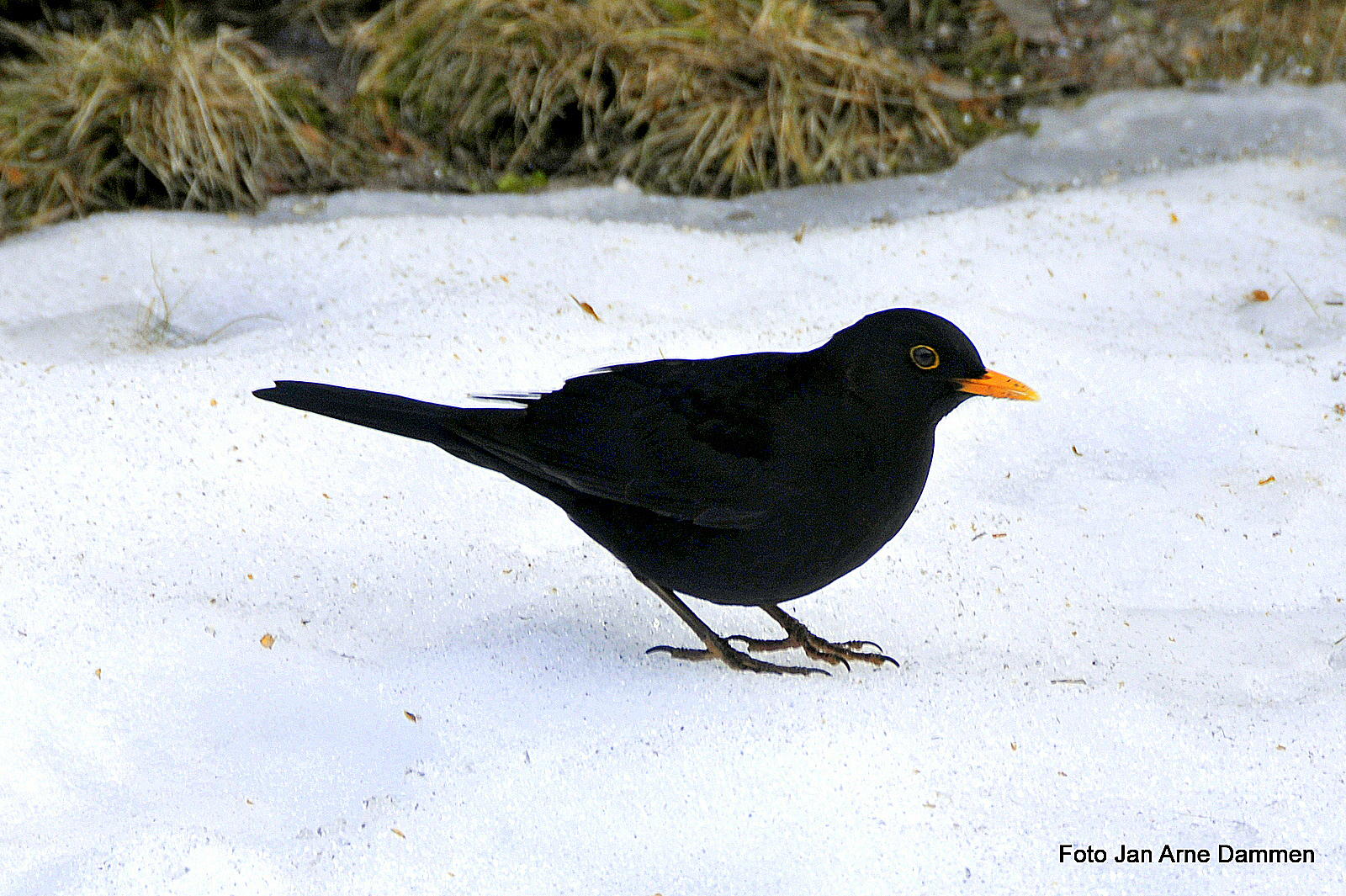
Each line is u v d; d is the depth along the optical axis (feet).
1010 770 22.36
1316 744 23.00
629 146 48.91
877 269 40.91
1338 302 39.27
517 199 46.62
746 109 48.78
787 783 22.04
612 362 35.12
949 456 33.04
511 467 25.94
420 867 20.51
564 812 21.54
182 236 41.98
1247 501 31.35
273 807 21.72
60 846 20.80
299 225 42.98
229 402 33.27
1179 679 25.14
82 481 30.14
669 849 20.83
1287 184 46.37
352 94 50.06
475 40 50.03
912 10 54.44
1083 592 28.27
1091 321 38.55
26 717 23.30
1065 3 55.01
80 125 45.29
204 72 46.93
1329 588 28.40
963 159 49.37
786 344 36.24
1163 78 53.36
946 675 25.09
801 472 23.93
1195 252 42.19
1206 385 35.29
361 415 25.86
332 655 25.43
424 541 29.19
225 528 29.14
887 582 28.50
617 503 25.29
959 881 20.15
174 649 25.18
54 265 40.45
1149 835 20.97
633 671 25.45
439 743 23.21
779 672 25.72
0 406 32.50
